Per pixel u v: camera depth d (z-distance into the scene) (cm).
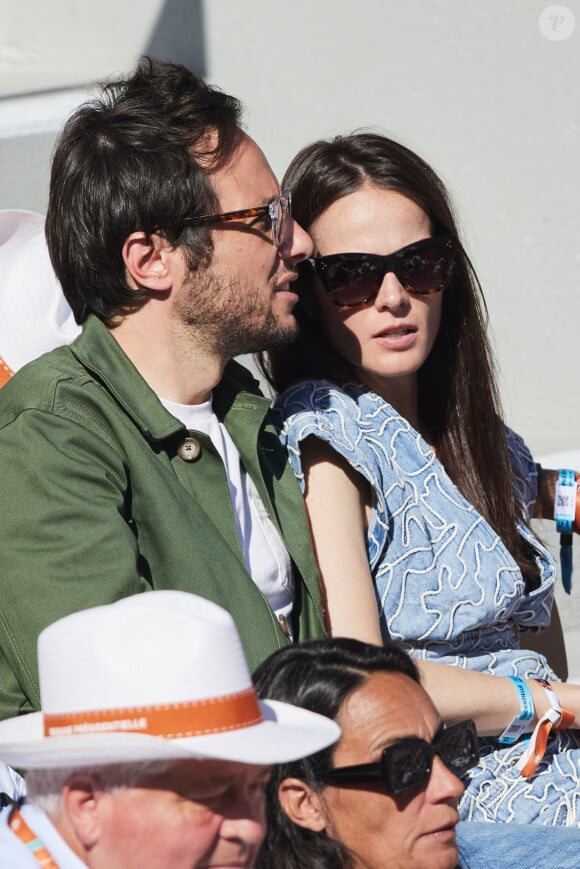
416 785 725
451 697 1006
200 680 612
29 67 1861
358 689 739
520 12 1769
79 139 1009
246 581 945
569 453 1588
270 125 1780
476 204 1730
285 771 738
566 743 1069
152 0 1859
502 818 1012
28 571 873
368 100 1775
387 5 1789
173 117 996
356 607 1024
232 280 995
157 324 993
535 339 1691
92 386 948
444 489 1099
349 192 1105
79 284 1005
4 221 1176
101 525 885
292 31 1802
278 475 1045
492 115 1755
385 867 732
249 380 1080
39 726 675
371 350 1110
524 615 1125
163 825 603
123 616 621
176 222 980
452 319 1180
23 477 898
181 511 934
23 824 639
